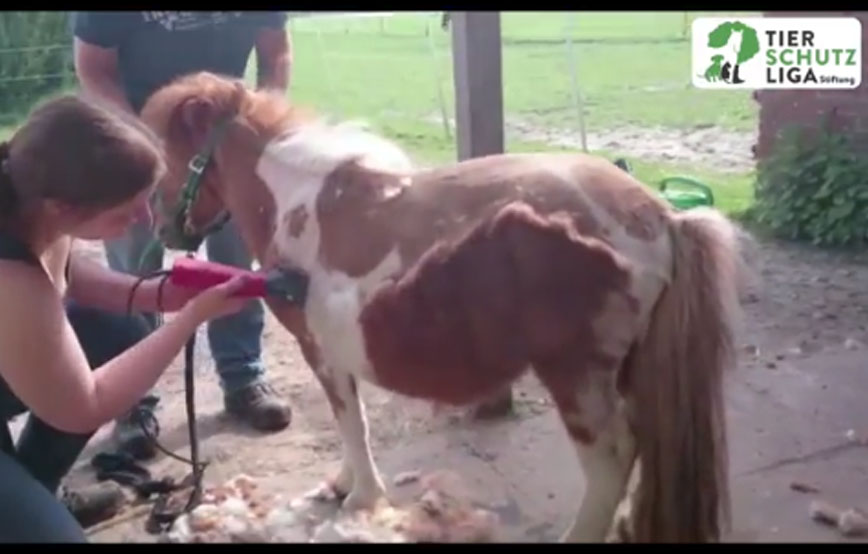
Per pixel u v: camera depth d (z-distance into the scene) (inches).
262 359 167.9
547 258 100.7
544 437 143.1
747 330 180.1
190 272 111.7
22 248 91.4
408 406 153.3
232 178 121.2
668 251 102.3
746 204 257.8
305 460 141.4
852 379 158.2
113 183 88.7
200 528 121.5
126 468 138.7
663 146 306.2
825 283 206.4
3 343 91.7
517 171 106.5
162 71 148.5
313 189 114.5
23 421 148.2
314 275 113.6
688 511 101.7
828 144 241.4
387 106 352.8
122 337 121.5
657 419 102.0
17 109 323.0
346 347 113.3
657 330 102.0
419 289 105.5
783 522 118.7
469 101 153.6
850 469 131.2
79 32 144.2
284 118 120.6
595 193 103.1
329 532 118.3
